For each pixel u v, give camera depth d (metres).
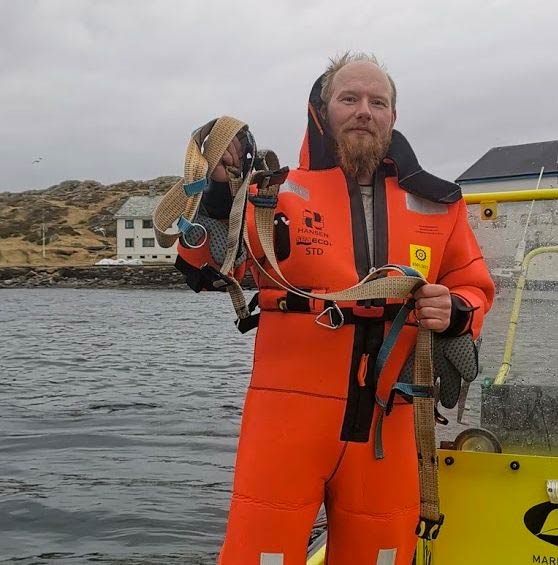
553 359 2.91
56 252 104.50
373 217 2.56
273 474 2.38
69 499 6.70
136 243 95.06
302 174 2.59
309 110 2.69
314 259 2.46
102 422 10.39
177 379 15.10
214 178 2.41
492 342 2.99
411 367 2.52
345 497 2.44
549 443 2.85
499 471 2.66
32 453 8.51
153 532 5.91
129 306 49.56
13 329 29.31
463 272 2.64
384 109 2.55
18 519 6.18
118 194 135.75
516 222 2.97
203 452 8.57
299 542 2.39
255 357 2.56
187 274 2.52
